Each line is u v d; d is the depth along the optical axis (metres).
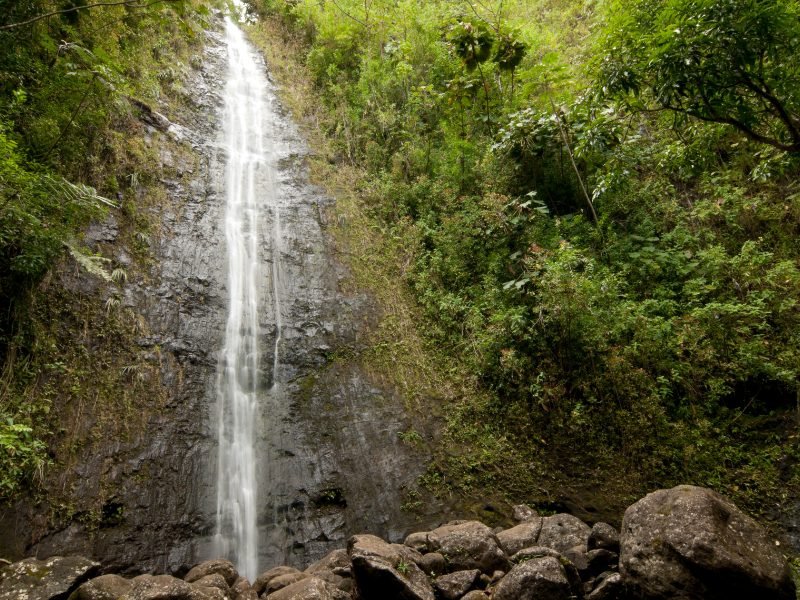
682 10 4.17
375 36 12.81
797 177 7.46
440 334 8.05
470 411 6.99
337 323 8.16
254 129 11.69
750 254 6.78
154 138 9.38
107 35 8.53
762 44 3.96
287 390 7.21
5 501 4.80
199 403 6.62
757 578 3.20
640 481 5.75
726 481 5.46
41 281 6.23
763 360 5.89
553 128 8.17
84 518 5.09
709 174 7.98
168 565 5.17
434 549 4.66
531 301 7.14
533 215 7.83
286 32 15.55
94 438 5.66
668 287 7.00
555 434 6.41
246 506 5.99
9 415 5.13
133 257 7.51
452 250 8.65
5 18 5.99
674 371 6.10
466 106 10.17
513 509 5.80
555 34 11.93
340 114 12.28
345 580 4.38
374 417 7.00
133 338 6.71
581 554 4.48
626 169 7.67
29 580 3.73
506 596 3.76
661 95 4.45
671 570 3.42
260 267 8.63
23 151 5.88
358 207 10.16
